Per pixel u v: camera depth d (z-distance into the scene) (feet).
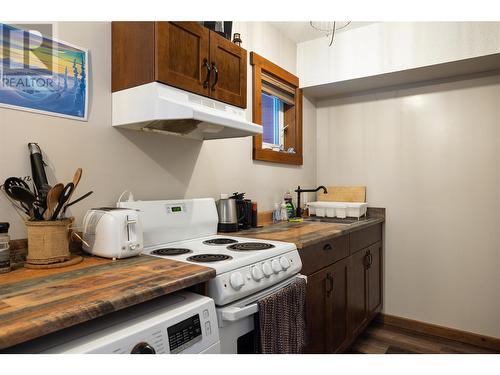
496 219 8.15
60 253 3.83
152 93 4.51
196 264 3.94
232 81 5.83
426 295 9.00
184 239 5.67
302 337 4.90
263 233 6.52
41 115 4.22
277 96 9.11
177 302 3.42
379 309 9.37
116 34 4.96
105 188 4.92
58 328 2.33
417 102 9.14
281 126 9.61
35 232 3.71
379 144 9.71
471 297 8.42
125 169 5.21
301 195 9.96
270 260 4.63
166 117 4.39
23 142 4.05
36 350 2.43
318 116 10.82
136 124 4.93
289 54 9.45
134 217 4.36
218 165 7.05
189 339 3.13
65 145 4.46
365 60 8.74
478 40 7.38
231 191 7.39
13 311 2.43
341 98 10.39
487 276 8.23
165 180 5.87
